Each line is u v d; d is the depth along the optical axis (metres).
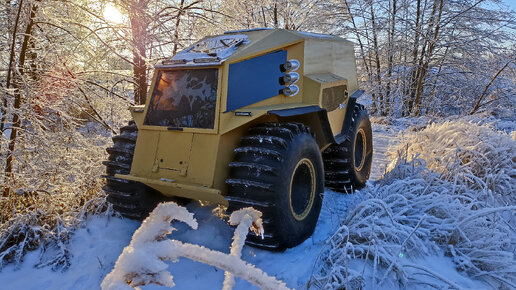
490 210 3.14
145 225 0.55
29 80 4.22
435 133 5.83
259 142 2.99
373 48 17.09
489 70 15.15
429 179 4.27
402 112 16.58
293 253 3.11
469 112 14.41
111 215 3.85
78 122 5.40
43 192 3.74
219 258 0.55
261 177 2.84
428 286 2.71
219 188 2.93
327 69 4.22
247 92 3.15
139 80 6.77
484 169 4.63
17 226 3.31
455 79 15.95
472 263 3.05
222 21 7.89
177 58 3.39
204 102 3.05
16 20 3.73
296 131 3.18
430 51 16.03
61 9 4.79
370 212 3.52
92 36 5.27
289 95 3.51
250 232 2.95
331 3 16.48
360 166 5.02
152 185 3.18
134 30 5.93
